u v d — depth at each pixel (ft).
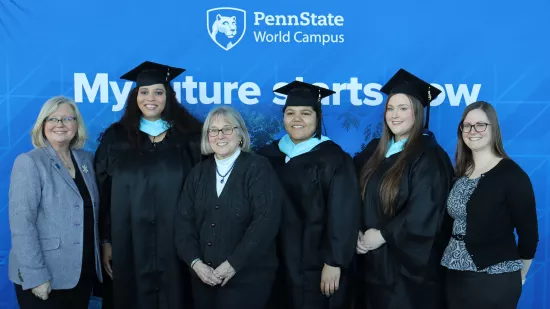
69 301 8.39
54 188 8.04
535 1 10.96
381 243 8.56
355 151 11.20
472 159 8.19
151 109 9.07
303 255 9.05
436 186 8.29
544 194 11.15
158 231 8.96
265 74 11.03
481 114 7.81
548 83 11.06
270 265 8.37
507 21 11.00
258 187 8.00
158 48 10.93
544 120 11.10
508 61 11.04
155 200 8.95
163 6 10.87
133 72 9.25
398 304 8.50
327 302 9.09
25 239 7.66
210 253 7.94
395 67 11.04
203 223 8.16
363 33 11.00
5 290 11.12
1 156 10.90
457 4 10.98
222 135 8.08
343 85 11.07
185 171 9.04
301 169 9.09
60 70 10.89
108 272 9.60
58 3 10.80
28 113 10.89
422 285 8.51
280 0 10.94
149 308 9.06
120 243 8.98
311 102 9.15
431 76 11.07
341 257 8.59
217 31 10.94
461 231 7.86
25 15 10.77
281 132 11.13
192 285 8.45
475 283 7.65
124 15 10.85
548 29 11.00
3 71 10.81
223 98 11.05
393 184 8.42
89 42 10.87
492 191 7.57
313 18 10.96
